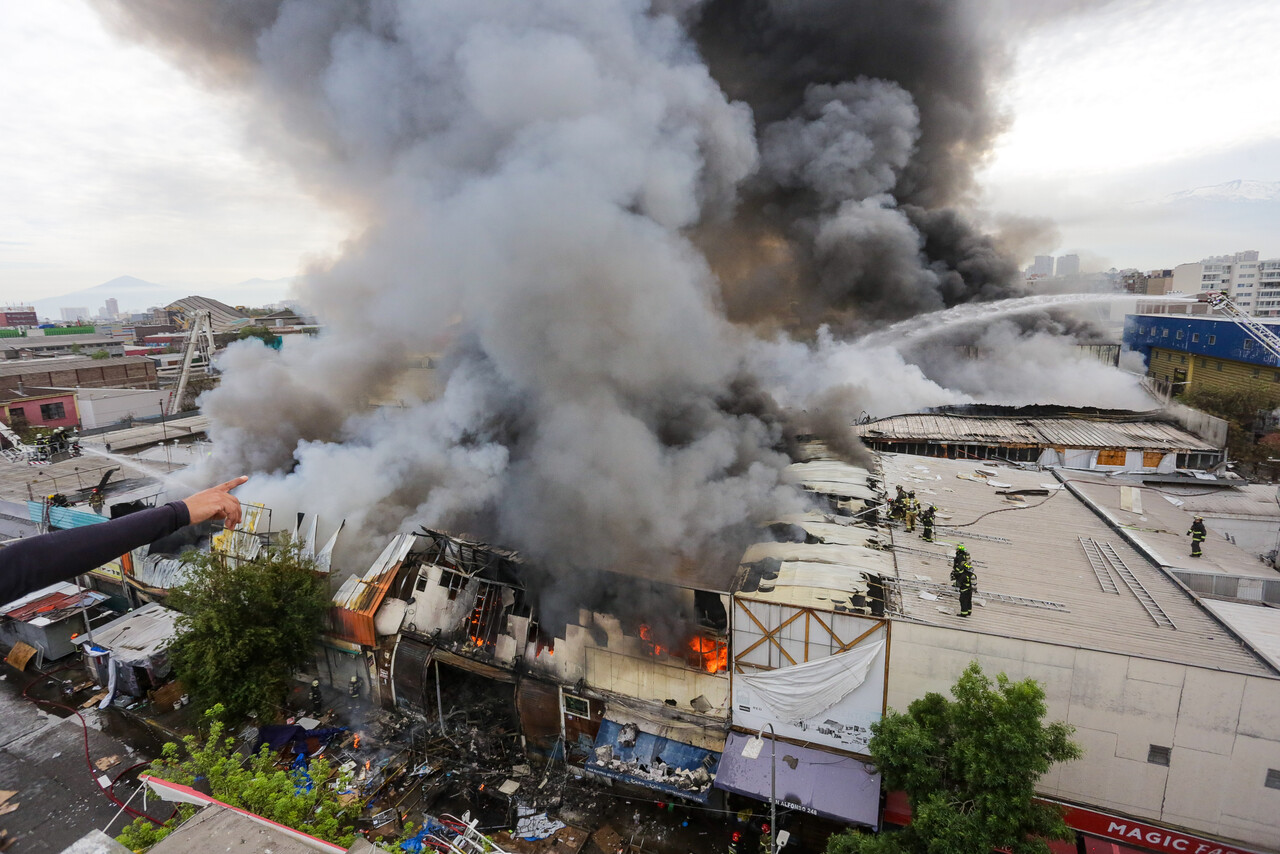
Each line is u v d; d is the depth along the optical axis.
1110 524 20.09
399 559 19.84
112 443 34.06
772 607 14.99
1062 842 13.12
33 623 22.55
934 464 26.44
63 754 18.48
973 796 11.34
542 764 17.66
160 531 3.38
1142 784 12.73
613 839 15.41
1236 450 30.45
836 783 14.27
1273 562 21.52
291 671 19.56
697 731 16.11
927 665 13.93
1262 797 11.95
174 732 19.42
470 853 14.77
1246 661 12.38
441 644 18.52
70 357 62.00
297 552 20.02
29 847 15.50
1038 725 10.99
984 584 16.06
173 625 21.38
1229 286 95.69
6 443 38.31
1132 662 12.41
